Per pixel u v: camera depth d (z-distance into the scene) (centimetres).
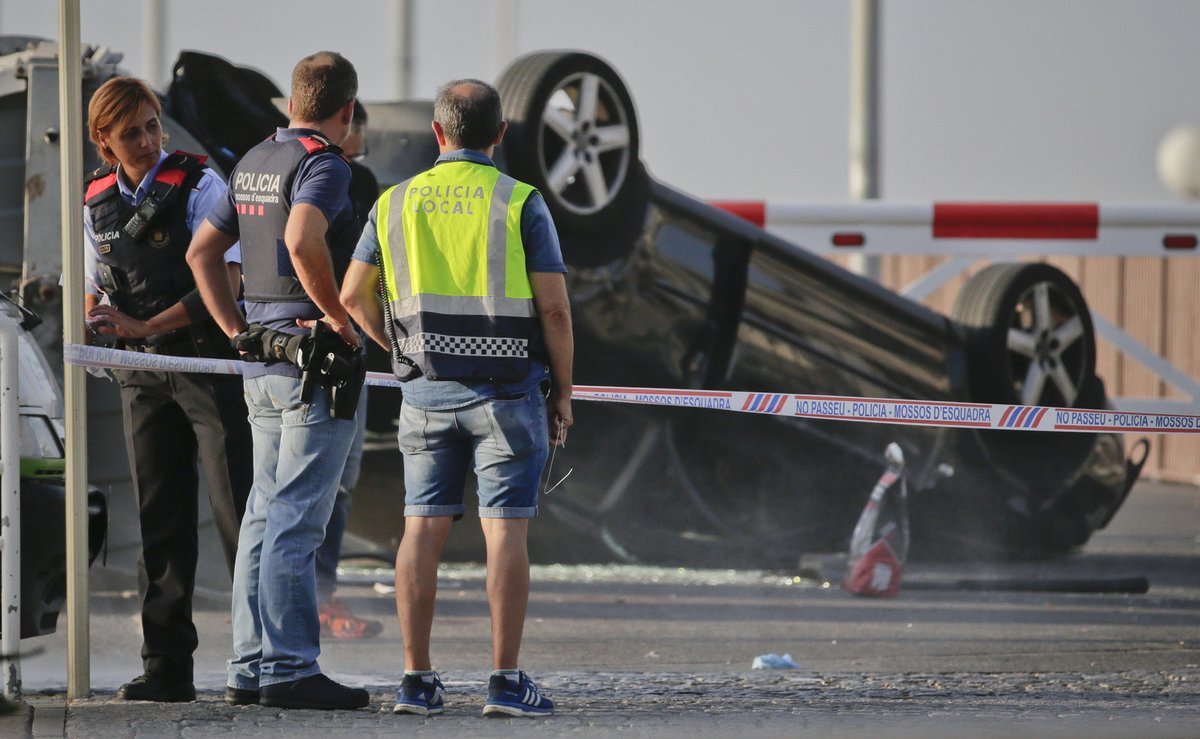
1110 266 6812
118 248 1858
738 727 1634
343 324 1708
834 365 3409
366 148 2844
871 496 3269
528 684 1711
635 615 2872
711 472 3347
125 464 2588
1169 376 4275
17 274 2634
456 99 1702
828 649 2506
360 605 2959
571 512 3291
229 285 1806
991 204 4028
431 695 1720
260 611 1745
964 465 3531
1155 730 1644
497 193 1672
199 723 1623
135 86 1841
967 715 1747
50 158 2539
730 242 3225
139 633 2541
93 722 1628
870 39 6656
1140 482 6600
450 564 3431
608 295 3066
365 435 3092
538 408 1698
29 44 2800
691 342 3247
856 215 4006
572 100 2967
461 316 1666
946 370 3525
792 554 3450
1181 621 2855
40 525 1836
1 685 1734
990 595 3194
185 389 1830
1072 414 2341
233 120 2864
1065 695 1947
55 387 1972
